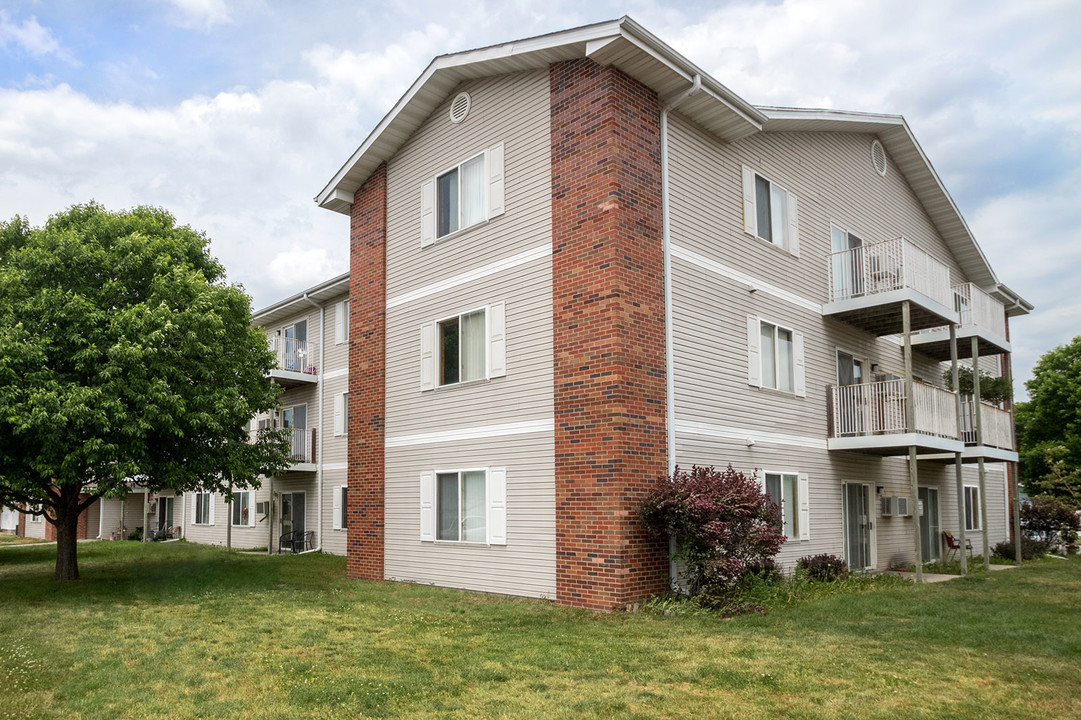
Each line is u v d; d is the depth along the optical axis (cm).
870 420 1602
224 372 1586
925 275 1675
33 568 1888
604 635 935
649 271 1233
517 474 1307
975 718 606
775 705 642
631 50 1194
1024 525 2411
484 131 1468
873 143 2009
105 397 1336
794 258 1611
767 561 1236
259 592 1373
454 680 729
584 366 1208
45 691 705
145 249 1506
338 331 2481
